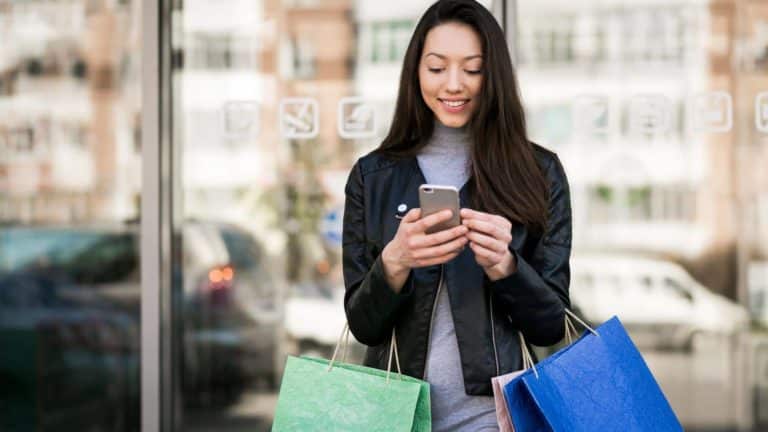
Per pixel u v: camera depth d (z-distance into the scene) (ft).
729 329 14.82
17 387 15.25
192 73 14.82
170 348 15.05
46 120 14.97
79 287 15.06
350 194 7.82
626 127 14.56
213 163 14.83
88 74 14.89
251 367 15.05
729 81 14.49
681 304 14.82
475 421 7.45
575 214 14.73
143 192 14.85
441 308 7.49
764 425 14.92
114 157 14.88
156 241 14.87
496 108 7.47
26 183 14.99
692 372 14.93
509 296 7.14
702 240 14.73
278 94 14.74
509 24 14.48
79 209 14.98
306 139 14.75
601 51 14.51
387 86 14.64
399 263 6.93
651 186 14.62
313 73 14.71
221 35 14.79
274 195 14.84
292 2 14.74
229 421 15.08
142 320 14.93
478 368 7.29
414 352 7.42
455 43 7.43
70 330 15.14
